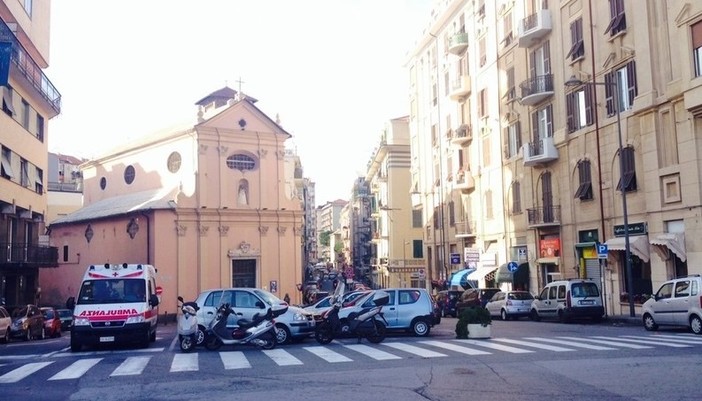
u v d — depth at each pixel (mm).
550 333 20859
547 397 9406
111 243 47062
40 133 39438
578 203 32312
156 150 48188
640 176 27328
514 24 38562
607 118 29609
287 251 47312
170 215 43469
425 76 56031
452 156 49094
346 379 11430
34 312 28672
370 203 93000
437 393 9875
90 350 19312
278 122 48375
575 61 31938
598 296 27656
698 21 23609
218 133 45469
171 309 42438
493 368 12297
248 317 19125
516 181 38656
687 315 19422
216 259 44562
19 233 36125
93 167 55062
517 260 38344
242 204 46281
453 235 48844
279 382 11297
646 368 11852
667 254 25594
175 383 11570
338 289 31938
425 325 21125
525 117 37281
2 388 11578
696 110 23594
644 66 26562
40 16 37281
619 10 28578
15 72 31859
